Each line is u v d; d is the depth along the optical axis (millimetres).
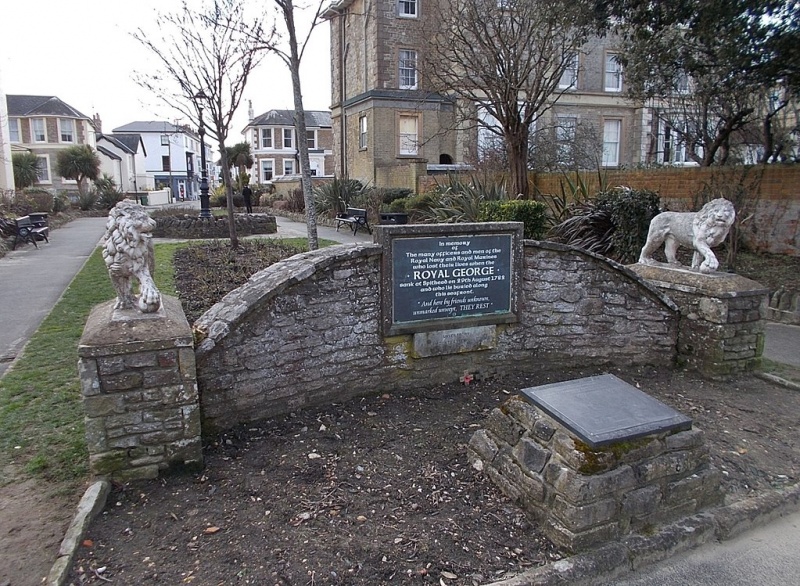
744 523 3514
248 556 2969
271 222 17953
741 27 9391
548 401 3570
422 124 25312
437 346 5215
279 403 4555
